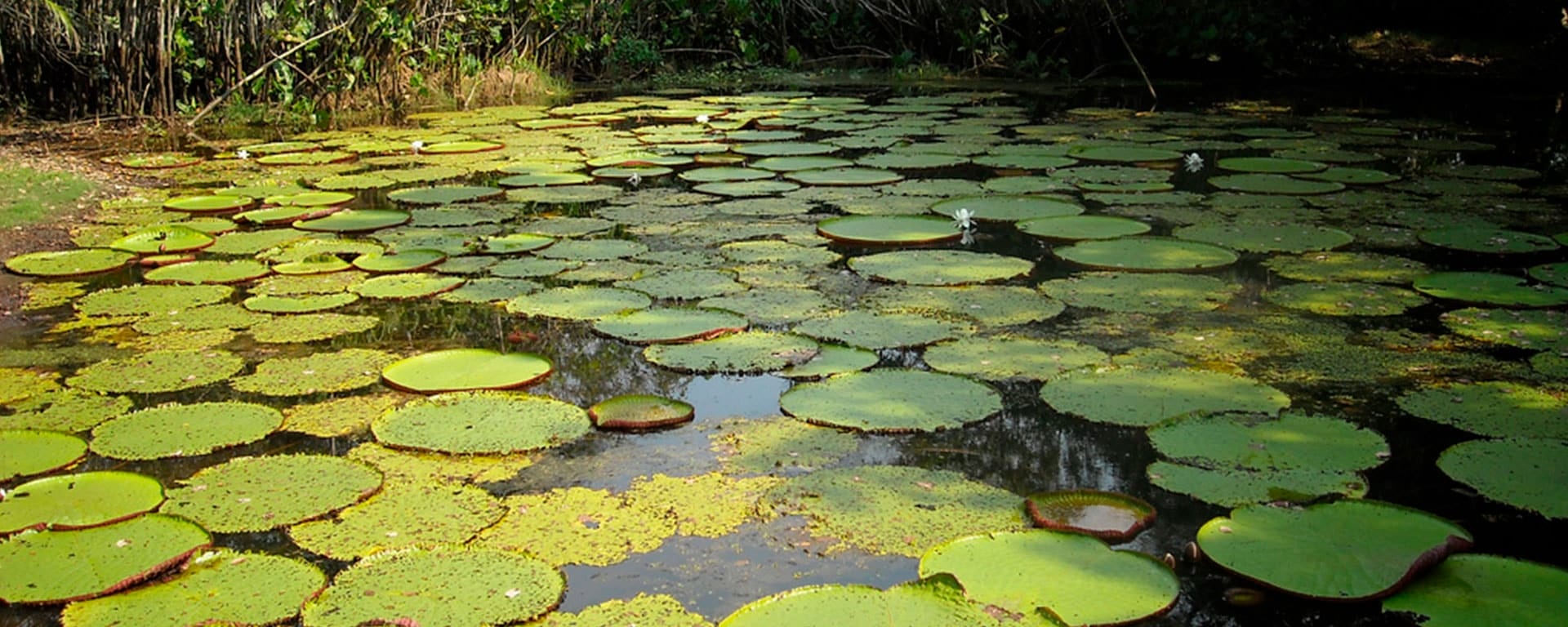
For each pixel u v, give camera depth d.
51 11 8.08
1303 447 2.72
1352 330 3.58
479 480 2.64
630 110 9.12
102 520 2.38
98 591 2.13
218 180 6.24
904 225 5.02
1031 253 4.55
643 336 3.58
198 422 2.94
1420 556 2.17
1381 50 12.19
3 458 2.71
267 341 3.59
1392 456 2.70
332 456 2.76
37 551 2.26
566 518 2.46
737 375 3.27
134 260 4.54
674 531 2.40
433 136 7.87
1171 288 4.04
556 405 3.06
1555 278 4.09
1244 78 10.80
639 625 2.05
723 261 4.48
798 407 3.02
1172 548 2.30
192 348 3.52
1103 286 4.07
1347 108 8.73
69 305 3.96
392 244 4.80
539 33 10.93
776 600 2.05
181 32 8.20
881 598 2.05
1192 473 2.60
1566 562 2.24
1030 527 2.38
